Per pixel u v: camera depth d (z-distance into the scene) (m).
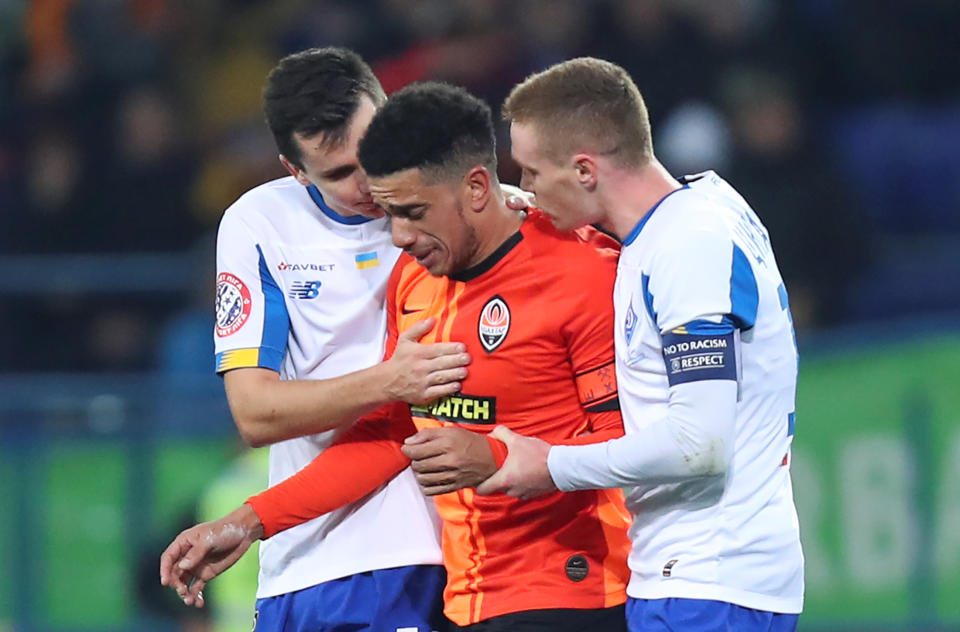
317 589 13.15
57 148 31.52
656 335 11.39
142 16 34.31
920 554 22.70
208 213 30.95
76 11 33.31
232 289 12.72
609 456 11.26
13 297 28.19
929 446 22.77
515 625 12.18
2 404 23.89
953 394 22.77
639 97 11.77
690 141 28.47
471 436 11.73
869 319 27.80
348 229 12.83
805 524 22.98
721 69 29.98
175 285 28.33
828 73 32.56
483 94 29.66
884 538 22.80
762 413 11.60
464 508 12.41
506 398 11.97
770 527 11.55
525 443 11.62
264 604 13.52
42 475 23.69
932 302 27.91
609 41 30.69
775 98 28.64
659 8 30.73
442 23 32.47
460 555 12.55
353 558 13.05
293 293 12.79
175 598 20.09
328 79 12.00
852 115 32.12
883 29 32.66
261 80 33.91
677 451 10.98
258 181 30.44
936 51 32.78
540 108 11.55
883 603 22.72
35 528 23.69
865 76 32.53
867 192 31.12
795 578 11.73
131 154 31.17
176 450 23.64
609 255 12.05
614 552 12.33
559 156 11.54
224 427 23.64
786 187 27.80
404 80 30.05
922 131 31.17
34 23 33.81
